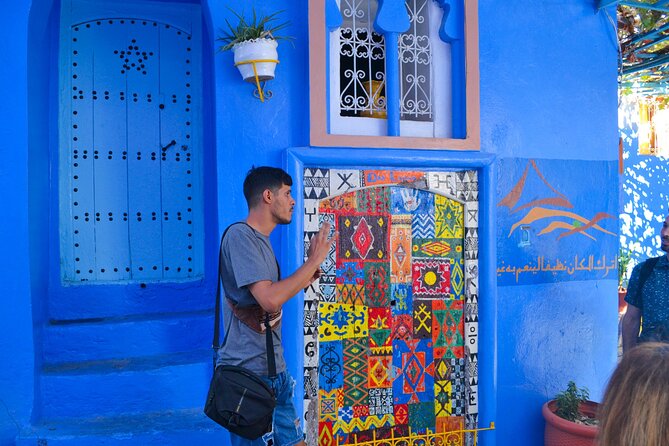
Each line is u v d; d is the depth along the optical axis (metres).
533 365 4.94
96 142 4.84
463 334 4.68
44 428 3.86
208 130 4.99
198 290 4.98
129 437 3.80
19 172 3.87
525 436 4.91
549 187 5.00
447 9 4.65
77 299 4.71
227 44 4.20
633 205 10.01
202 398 4.29
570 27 5.09
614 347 5.22
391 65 4.47
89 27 4.85
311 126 4.22
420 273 4.58
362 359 4.44
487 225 4.67
